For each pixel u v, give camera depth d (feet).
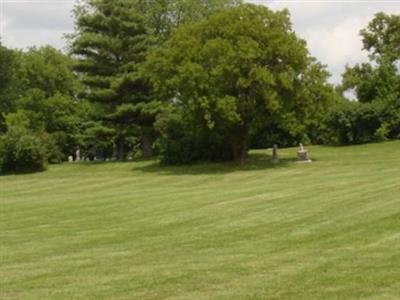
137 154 247.09
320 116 165.48
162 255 53.57
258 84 155.84
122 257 53.57
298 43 158.61
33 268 50.24
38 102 246.68
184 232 67.46
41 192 133.28
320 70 161.17
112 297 39.22
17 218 87.66
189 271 45.83
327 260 47.50
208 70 156.66
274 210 81.20
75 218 84.74
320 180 119.24
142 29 202.28
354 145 209.87
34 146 182.70
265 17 162.20
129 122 201.26
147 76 174.50
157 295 39.24
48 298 39.55
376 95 228.63
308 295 37.60
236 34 157.69
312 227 65.26
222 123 157.48
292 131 165.48
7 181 162.61
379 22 275.59
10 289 42.52
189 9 231.91
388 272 42.42
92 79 199.72
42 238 68.13
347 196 90.68
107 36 200.64
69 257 55.01
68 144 247.50
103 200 106.32
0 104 243.40
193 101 155.02
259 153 192.85
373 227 62.13
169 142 177.37
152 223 76.02
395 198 84.07
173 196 106.52
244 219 74.79
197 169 163.32
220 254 52.65
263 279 42.24
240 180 132.26
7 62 245.86
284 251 52.54
